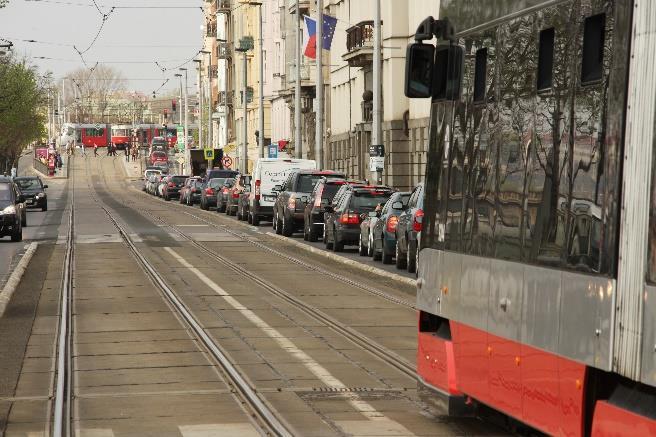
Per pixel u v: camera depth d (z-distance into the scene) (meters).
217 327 29.73
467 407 16.45
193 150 162.25
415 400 19.98
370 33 92.69
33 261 52.06
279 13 150.50
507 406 14.11
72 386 21.78
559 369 12.45
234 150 190.50
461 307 15.94
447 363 16.53
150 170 180.62
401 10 88.31
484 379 14.98
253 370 23.25
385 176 90.81
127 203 130.75
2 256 54.41
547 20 13.23
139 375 22.88
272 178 81.44
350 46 97.31
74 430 17.89
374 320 31.12
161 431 17.75
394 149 89.12
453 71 16.62
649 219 10.67
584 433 11.86
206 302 35.47
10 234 64.88
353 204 55.94
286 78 137.00
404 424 18.03
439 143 17.19
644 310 10.66
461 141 16.25
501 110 14.73
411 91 16.92
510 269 14.13
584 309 11.84
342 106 109.50
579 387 11.91
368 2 95.94
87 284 41.47
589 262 11.79
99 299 36.72
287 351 25.78
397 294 37.69
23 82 163.12
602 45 11.70
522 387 13.59
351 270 47.28
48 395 21.03
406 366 23.55
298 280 42.56
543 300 12.98
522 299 13.67
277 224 71.94
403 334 28.41
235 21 188.62
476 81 15.71
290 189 69.88
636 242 10.87
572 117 12.38
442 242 16.89
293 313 32.72
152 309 33.94
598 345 11.48
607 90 11.51
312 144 124.94
